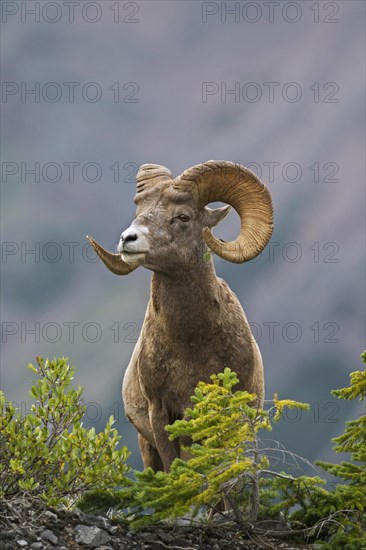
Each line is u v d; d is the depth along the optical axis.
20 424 37.56
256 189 42.94
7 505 34.53
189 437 42.97
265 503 39.03
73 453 37.09
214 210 43.62
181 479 35.19
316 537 38.25
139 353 43.97
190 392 42.88
